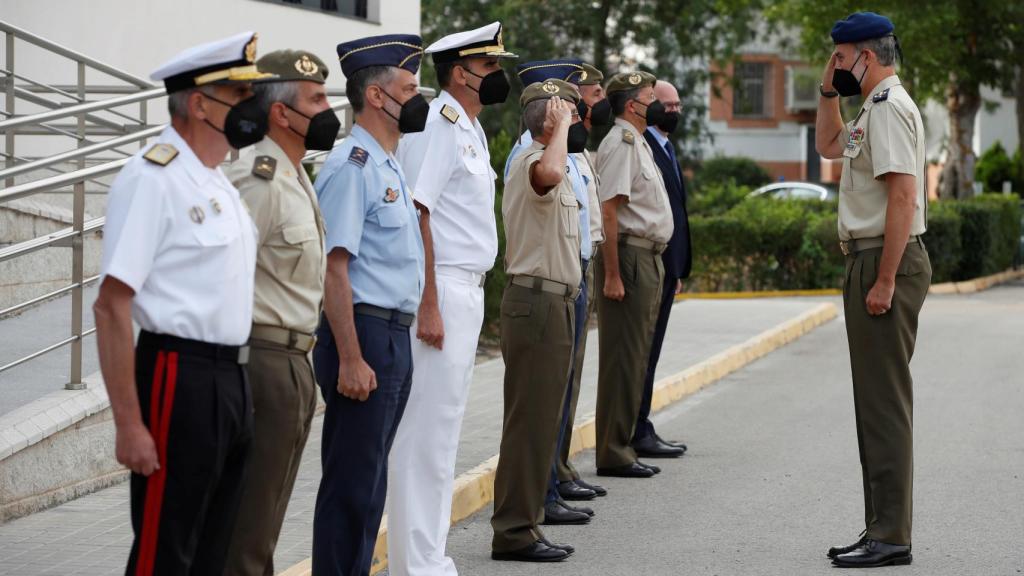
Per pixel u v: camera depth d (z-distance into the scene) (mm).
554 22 31297
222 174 4250
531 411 6676
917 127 6414
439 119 5922
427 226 5832
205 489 4137
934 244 24734
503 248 13930
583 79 7957
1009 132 51000
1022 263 29734
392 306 5324
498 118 29844
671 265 9273
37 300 7445
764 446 10023
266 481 4711
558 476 8203
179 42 15062
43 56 13375
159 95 9320
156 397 4059
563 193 6566
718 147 48875
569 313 6645
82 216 7629
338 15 17734
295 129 4781
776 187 33469
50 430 7137
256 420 4660
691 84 34312
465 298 5965
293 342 4734
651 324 8828
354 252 5152
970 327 18094
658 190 8625
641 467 8938
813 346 16203
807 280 23562
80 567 6020
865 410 6629
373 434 5328
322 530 5359
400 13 19250
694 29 33344
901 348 6543
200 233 4078
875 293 6469
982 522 7621
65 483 7340
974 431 10570
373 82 5297
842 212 6633
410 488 5930
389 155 5379
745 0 32344
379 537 6738
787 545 7137
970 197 31922
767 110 48969
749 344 15117
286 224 4703
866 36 6477
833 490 8500
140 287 3979
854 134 6504
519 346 6602
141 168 4031
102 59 14039
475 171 5973
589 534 7406
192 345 4082
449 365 5930
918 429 10680
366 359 5297
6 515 6875
